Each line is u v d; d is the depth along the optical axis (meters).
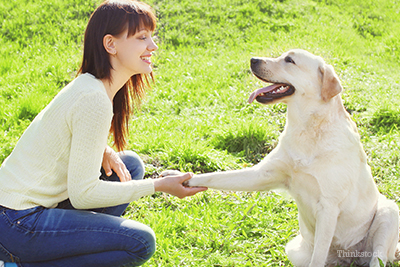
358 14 10.91
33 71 6.57
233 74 6.86
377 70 7.34
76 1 9.24
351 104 5.62
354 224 2.93
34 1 9.19
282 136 2.95
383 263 2.79
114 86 2.45
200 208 3.52
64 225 2.17
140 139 4.66
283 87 2.98
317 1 11.15
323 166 2.72
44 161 2.18
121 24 2.27
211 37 8.53
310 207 2.85
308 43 7.86
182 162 4.22
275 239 3.18
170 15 9.20
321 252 2.71
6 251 2.15
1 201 2.16
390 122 5.20
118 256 2.26
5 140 4.38
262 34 8.60
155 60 7.41
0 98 5.60
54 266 2.25
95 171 2.21
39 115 2.28
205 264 2.84
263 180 2.94
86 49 2.36
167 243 3.00
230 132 4.76
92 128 2.14
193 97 5.97
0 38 7.76
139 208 3.57
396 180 4.00
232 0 9.97
